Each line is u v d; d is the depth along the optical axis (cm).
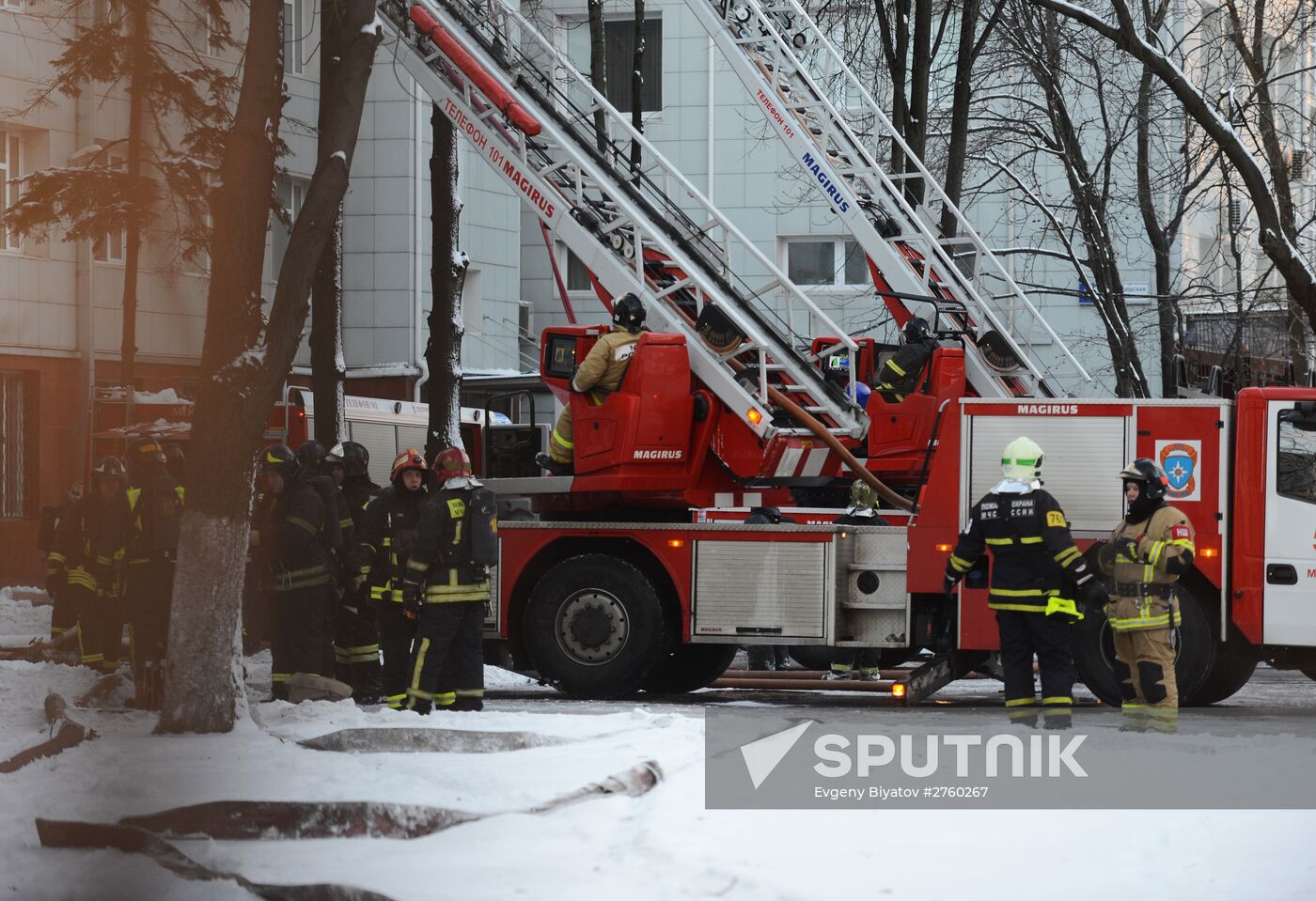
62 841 869
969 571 1384
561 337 1717
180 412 2805
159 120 2677
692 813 872
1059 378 2095
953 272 1966
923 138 2498
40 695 1412
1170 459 1477
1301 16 2664
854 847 805
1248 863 763
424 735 1100
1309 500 1437
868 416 1723
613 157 1930
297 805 877
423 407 3228
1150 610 1275
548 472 1745
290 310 1177
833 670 1848
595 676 1603
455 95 1883
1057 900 709
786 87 2042
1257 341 3022
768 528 1582
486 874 769
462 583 1317
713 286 1706
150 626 1403
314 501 1400
